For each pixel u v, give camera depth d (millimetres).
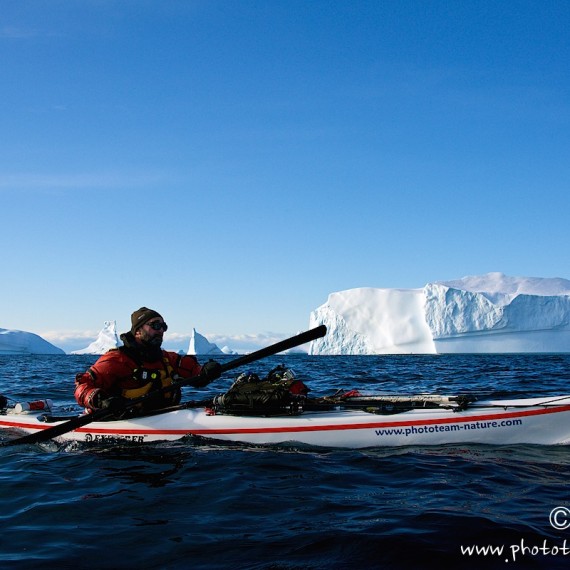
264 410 5516
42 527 3414
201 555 2969
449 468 4582
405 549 2998
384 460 4836
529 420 5270
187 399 10531
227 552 2998
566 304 80000
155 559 2930
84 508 3736
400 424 5277
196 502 3818
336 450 5199
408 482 4242
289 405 5516
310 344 90625
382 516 3508
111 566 2857
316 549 3020
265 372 23344
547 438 5246
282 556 2941
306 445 5297
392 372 23031
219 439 5453
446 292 79312
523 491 4012
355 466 4684
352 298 87562
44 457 5156
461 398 5551
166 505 3766
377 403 5770
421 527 3303
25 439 5266
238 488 4094
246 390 5559
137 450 5230
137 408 5641
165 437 5496
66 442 5680
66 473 4594
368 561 2873
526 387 13203
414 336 81625
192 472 4520
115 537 3232
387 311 84750
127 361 5480
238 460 4844
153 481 4316
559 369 24359
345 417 5348
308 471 4531
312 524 3381
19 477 4496
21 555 3006
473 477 4348
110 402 5016
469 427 5266
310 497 3902
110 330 171250
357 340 85562
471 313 79188
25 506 3818
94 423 5680
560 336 79812
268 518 3504
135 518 3539
